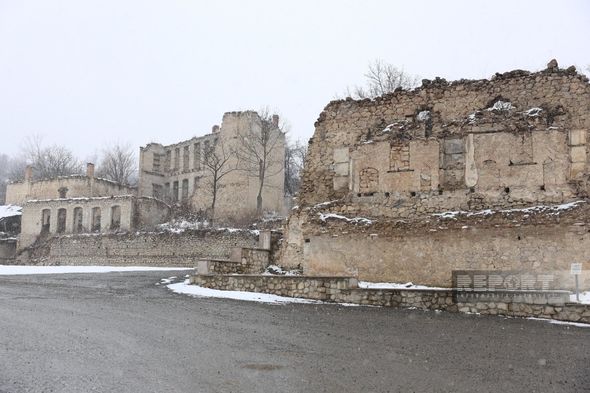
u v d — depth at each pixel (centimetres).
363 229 1969
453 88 2045
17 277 2506
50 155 8712
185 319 1279
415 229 1900
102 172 8281
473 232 1828
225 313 1394
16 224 6181
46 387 721
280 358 906
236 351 951
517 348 1012
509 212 1798
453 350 991
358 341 1063
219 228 4284
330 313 1438
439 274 1847
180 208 5541
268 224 4334
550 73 1922
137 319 1263
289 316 1370
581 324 1302
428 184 1981
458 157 1970
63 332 1083
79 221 5434
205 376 787
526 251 1758
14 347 940
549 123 1888
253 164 5253
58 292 1831
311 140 2259
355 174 2084
